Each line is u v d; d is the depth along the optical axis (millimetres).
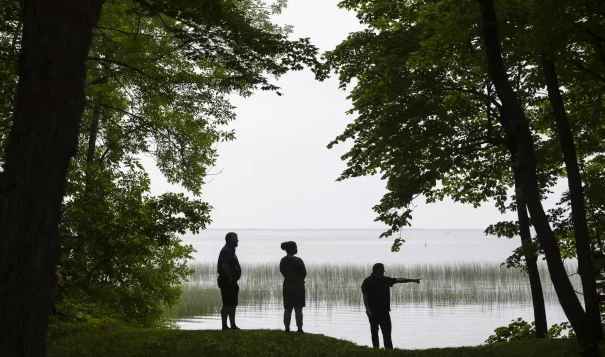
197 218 15062
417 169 15523
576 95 12844
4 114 11555
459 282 37812
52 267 4387
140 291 16938
